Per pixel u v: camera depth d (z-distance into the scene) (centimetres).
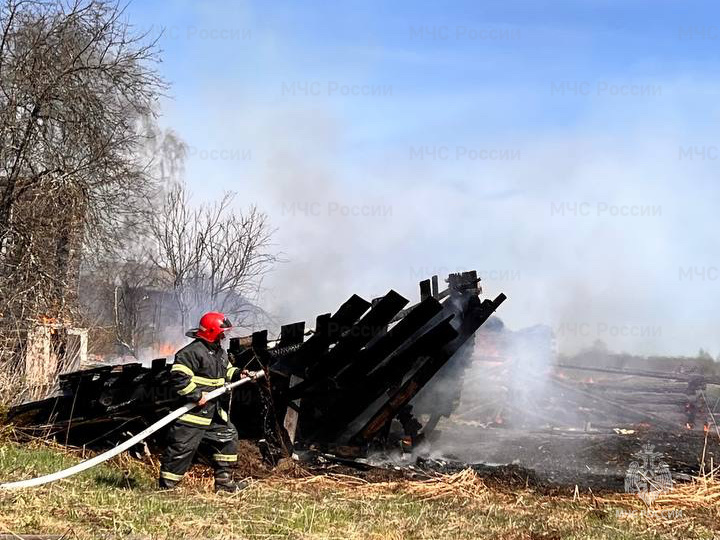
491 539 752
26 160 2098
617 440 1570
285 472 1109
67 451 1184
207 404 903
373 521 779
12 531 618
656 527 868
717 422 2106
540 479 1179
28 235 2003
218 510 767
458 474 1085
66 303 2098
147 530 662
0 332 1773
